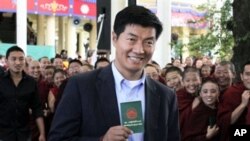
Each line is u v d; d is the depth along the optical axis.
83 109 2.58
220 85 6.33
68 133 2.55
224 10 6.75
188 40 8.91
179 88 6.55
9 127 5.95
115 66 2.66
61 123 2.56
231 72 6.23
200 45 7.25
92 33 28.69
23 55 6.08
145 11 2.51
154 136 2.63
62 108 2.60
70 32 28.56
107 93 2.60
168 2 13.45
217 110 5.41
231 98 5.28
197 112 5.41
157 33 2.56
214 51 7.29
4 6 22.23
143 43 2.50
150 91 2.70
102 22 9.91
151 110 2.66
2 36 24.22
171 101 2.82
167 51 13.22
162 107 2.73
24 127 6.08
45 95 7.48
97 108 2.58
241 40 5.70
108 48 9.83
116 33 2.56
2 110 5.95
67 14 25.05
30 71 8.58
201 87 5.46
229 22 6.27
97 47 9.86
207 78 6.26
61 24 28.20
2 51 18.30
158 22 2.53
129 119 2.52
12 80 6.04
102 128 2.55
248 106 5.07
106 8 9.92
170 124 2.82
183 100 5.65
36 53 19.73
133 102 2.53
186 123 5.44
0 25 24.25
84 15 25.64
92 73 2.70
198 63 10.75
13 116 5.96
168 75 6.77
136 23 2.48
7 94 5.96
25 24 15.14
